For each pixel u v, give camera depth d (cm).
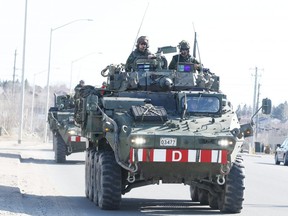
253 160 5734
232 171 1764
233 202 1766
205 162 1712
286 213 1831
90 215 1656
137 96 1917
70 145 3709
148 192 2317
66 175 2917
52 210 1725
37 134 11350
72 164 3659
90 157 2022
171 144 1697
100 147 1959
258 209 1906
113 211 1752
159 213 1756
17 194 2030
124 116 1781
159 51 2119
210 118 1825
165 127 1750
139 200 2077
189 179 1781
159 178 1788
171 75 2000
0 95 13288
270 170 3800
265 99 1828
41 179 2667
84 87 2111
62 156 3734
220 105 1872
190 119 1811
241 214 1767
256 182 2870
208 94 1886
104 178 1747
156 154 1697
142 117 1761
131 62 2077
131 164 1706
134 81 1969
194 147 1705
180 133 1712
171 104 1895
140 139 1689
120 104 1839
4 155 4134
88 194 2050
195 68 2070
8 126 10450
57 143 3741
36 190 2242
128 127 1730
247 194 2355
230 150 1717
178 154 1700
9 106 11800
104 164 1758
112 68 2042
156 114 1777
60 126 3712
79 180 2689
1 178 2531
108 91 2022
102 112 1831
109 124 1748
